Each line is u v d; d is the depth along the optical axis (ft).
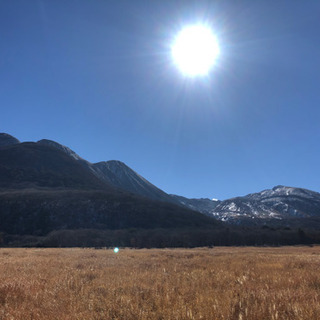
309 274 31.30
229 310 16.21
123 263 50.98
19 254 89.51
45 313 17.30
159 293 21.36
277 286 24.91
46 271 38.81
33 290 23.90
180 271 37.47
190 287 23.93
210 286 24.91
